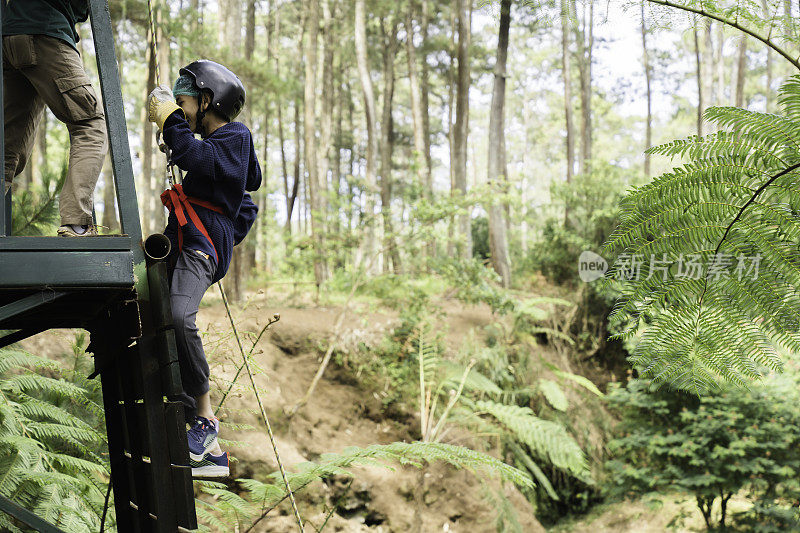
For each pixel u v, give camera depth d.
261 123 29.78
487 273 11.45
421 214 11.02
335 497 8.07
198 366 2.51
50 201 5.25
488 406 9.80
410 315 10.57
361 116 36.78
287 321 10.14
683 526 10.88
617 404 12.09
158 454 2.30
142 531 2.56
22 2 2.78
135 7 12.19
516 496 9.92
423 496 8.73
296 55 28.02
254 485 4.62
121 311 2.54
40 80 2.80
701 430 10.48
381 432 9.66
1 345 3.01
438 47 26.89
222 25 13.32
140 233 2.37
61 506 3.85
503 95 17.00
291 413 8.70
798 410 10.39
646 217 2.98
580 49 24.22
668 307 3.03
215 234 2.61
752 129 2.79
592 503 12.05
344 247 11.95
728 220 2.93
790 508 10.49
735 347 2.99
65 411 4.72
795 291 2.89
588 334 15.04
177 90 2.73
